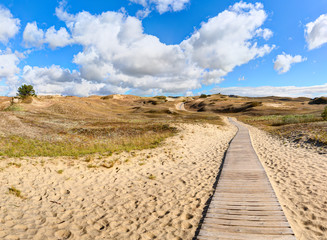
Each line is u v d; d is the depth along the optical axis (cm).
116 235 470
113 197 682
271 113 6228
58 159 993
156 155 1221
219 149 1438
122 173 912
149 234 470
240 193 631
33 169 841
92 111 5281
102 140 1962
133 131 2397
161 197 673
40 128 2417
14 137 1670
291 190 658
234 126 3362
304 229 447
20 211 565
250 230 434
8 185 693
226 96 16638
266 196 599
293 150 1255
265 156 1177
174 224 505
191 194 682
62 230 489
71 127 2717
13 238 447
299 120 3188
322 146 1215
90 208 606
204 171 929
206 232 439
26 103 4750
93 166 948
